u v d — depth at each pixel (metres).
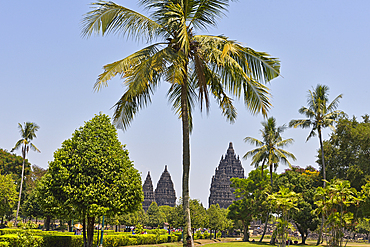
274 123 54.78
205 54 11.70
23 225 20.97
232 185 79.62
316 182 56.44
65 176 22.36
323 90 45.44
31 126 56.59
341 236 24.66
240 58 12.14
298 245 56.69
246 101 12.73
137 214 82.31
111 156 23.84
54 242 25.23
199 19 12.49
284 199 30.27
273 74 12.46
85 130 24.47
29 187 78.19
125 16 11.68
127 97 12.23
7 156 81.00
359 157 44.47
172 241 51.19
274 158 54.00
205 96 11.42
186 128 11.80
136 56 12.07
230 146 167.50
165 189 169.62
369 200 27.77
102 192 22.77
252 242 62.16
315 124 45.16
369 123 47.06
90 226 24.20
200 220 62.59
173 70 11.32
